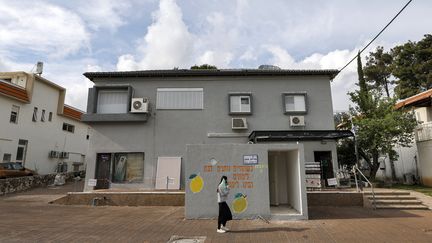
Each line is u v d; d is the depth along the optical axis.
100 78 18.50
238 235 8.65
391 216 11.52
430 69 31.39
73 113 31.48
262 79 18.50
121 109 18.23
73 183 25.23
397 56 34.72
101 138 17.69
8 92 22.55
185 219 10.96
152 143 17.66
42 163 26.91
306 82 18.45
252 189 11.14
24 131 24.67
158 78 18.50
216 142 17.70
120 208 13.62
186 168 11.28
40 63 27.80
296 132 15.81
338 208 13.30
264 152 11.41
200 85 18.44
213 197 11.11
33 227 9.49
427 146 19.25
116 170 17.58
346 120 20.86
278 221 10.66
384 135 17.92
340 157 20.28
